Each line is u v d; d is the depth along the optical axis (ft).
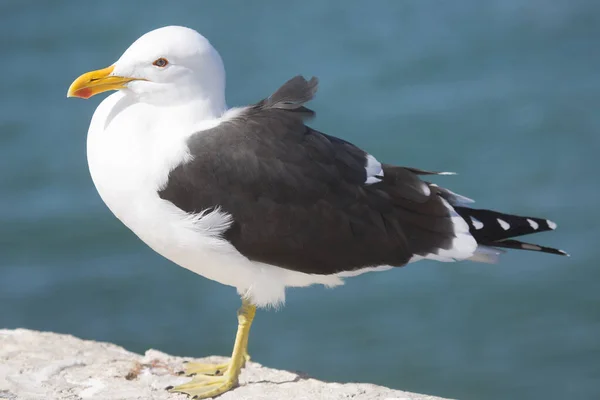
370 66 86.79
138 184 24.82
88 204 67.56
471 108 79.10
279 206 25.08
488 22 96.02
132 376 27.27
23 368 26.91
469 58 88.12
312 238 25.40
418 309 54.03
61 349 29.01
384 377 48.60
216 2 101.81
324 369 49.11
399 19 96.73
